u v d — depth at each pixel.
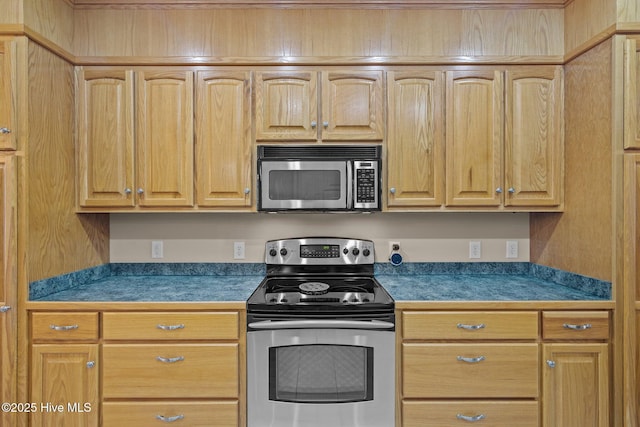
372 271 2.61
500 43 2.41
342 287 2.31
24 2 1.89
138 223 2.65
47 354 1.95
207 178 2.30
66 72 2.22
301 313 1.97
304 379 1.98
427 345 1.97
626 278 1.92
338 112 2.30
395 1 2.40
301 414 1.97
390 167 2.31
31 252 1.95
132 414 1.95
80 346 1.95
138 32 2.39
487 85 2.29
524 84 2.29
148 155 2.29
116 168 2.28
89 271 2.44
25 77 1.91
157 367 1.95
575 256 2.21
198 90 2.29
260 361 1.97
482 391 1.96
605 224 1.97
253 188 2.32
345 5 2.41
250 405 1.97
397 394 1.99
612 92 1.92
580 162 2.16
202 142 2.30
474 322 1.97
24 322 1.93
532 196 2.30
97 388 1.94
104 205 2.29
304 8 2.42
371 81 2.31
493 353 1.96
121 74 2.27
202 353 1.96
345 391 1.98
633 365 1.93
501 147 2.29
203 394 1.96
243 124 2.29
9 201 1.91
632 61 1.89
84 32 2.38
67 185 2.22
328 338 1.96
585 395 1.95
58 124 2.14
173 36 2.40
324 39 2.42
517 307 1.96
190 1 2.39
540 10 2.40
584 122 2.12
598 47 2.02
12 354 1.93
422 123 2.30
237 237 2.66
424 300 1.99
